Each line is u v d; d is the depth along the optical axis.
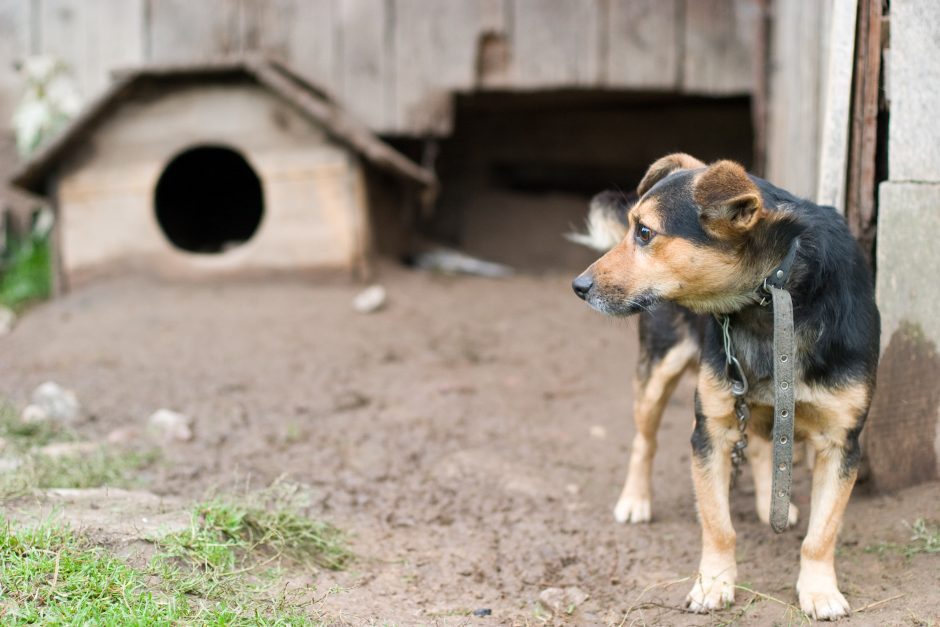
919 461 3.87
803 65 5.04
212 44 7.25
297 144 6.63
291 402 5.29
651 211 3.06
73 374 5.62
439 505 4.21
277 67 6.76
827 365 3.07
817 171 4.70
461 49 7.02
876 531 3.62
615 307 3.11
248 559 3.36
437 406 5.30
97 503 3.56
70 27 7.43
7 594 2.76
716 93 6.91
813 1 4.84
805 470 4.37
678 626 3.12
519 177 9.16
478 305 6.73
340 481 4.38
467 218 8.93
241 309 6.39
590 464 4.68
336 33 7.13
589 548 3.81
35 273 7.18
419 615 3.15
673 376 3.92
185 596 2.97
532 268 8.59
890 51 3.76
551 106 8.41
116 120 6.69
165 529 3.27
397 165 6.57
